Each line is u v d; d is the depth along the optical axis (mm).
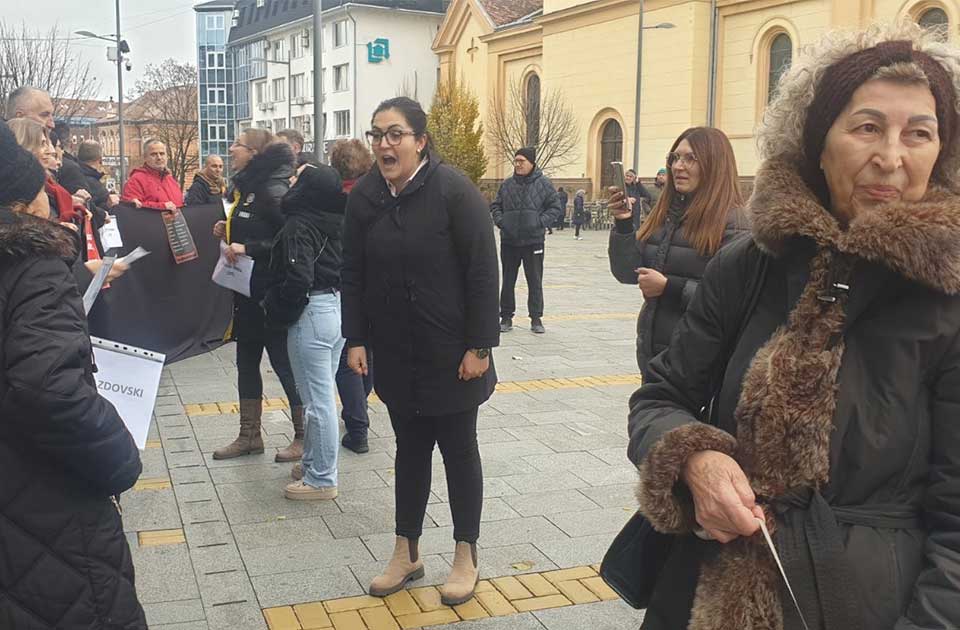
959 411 1394
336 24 63594
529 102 41875
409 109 3412
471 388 3568
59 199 3959
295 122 69750
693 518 1623
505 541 4223
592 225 36500
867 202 1476
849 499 1478
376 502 4711
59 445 1965
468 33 48625
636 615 3518
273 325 4617
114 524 2152
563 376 7863
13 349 1929
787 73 1620
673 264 3961
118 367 2854
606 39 37094
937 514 1421
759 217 1534
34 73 30031
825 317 1465
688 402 1776
